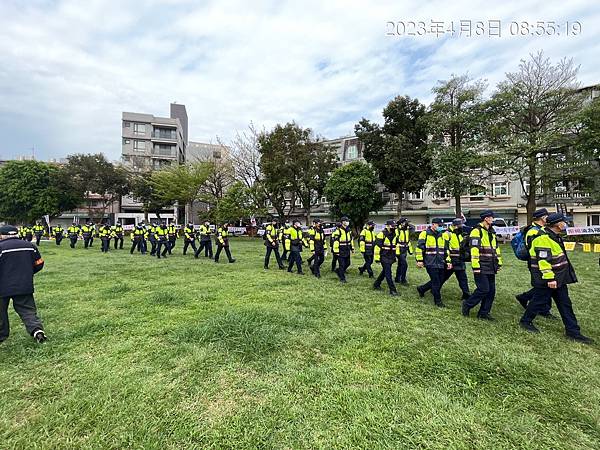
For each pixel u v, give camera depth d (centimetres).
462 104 1986
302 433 241
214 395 289
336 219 2456
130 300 611
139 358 361
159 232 1379
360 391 295
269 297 635
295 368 339
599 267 1051
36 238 2138
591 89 1756
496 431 246
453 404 278
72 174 2992
